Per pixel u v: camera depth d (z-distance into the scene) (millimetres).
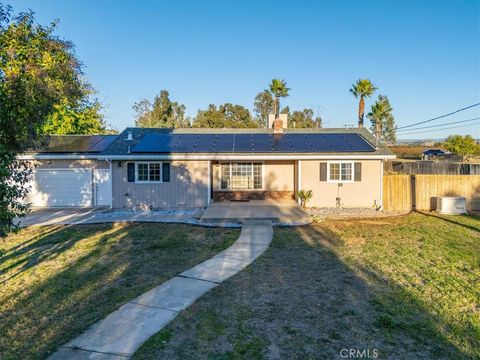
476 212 17375
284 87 37094
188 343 5047
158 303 6410
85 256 9602
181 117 60188
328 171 17641
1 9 10461
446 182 18141
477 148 45156
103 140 21453
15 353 4879
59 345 5027
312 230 12945
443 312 6027
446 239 11383
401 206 18125
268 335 5270
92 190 19016
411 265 8578
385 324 5578
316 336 5234
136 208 17578
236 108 56125
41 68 10781
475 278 7695
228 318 5812
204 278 7746
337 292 6906
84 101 34156
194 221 14516
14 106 5676
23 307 6391
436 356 4730
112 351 4828
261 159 17281
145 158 17141
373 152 17219
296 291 6973
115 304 6402
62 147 19625
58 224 14211
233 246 10586
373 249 10109
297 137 19953
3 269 8570
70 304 6477
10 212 5531
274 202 18219
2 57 10758
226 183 19312
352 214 16344
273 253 9781
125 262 9000
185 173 17609
